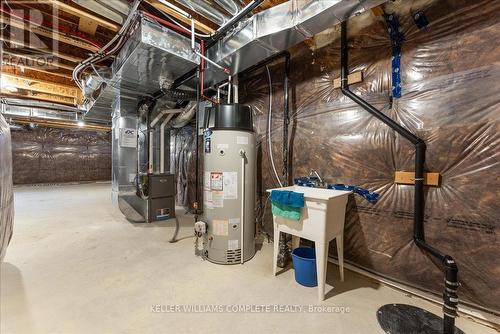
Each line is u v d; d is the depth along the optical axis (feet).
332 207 5.17
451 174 4.66
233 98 8.57
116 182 12.45
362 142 6.03
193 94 9.94
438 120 4.81
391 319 4.37
